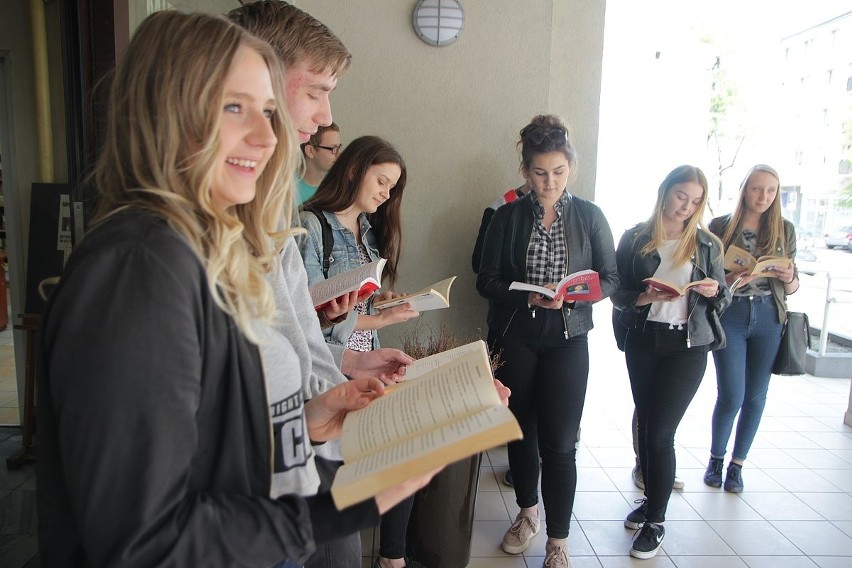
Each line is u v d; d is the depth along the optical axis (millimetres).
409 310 1784
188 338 571
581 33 3004
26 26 2326
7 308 3094
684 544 2264
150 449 534
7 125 2391
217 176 664
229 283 655
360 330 1741
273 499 650
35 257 2402
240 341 654
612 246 2254
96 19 1382
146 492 533
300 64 1100
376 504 683
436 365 1105
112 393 522
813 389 4105
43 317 569
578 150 3061
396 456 660
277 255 865
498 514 2463
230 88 646
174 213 606
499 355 2119
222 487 658
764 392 2643
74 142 1426
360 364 1414
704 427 3451
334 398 936
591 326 2146
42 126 2357
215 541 581
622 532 2350
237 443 661
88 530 536
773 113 4277
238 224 657
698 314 2176
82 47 1386
